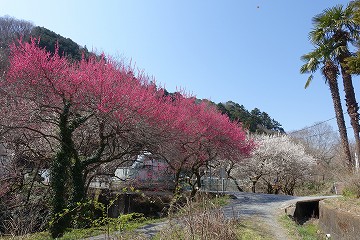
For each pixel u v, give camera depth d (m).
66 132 11.57
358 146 15.55
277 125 68.88
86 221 10.30
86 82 11.48
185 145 16.89
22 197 12.94
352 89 16.09
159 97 15.66
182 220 6.32
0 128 11.86
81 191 11.44
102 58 13.31
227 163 25.59
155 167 19.36
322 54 17.52
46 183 14.18
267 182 33.66
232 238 6.66
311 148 50.03
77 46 34.34
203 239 5.63
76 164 11.77
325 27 17.41
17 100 11.92
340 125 17.05
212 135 17.80
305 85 19.52
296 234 10.27
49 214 10.89
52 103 11.76
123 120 11.95
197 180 18.48
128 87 12.55
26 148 14.09
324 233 11.95
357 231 9.09
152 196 15.83
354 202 11.58
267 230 10.38
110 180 17.00
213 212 6.82
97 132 13.66
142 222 10.74
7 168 13.80
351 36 16.77
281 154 32.62
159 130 13.39
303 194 35.72
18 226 8.27
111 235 5.52
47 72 11.15
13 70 11.00
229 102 59.72
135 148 14.19
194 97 19.44
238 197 21.14
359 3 14.35
